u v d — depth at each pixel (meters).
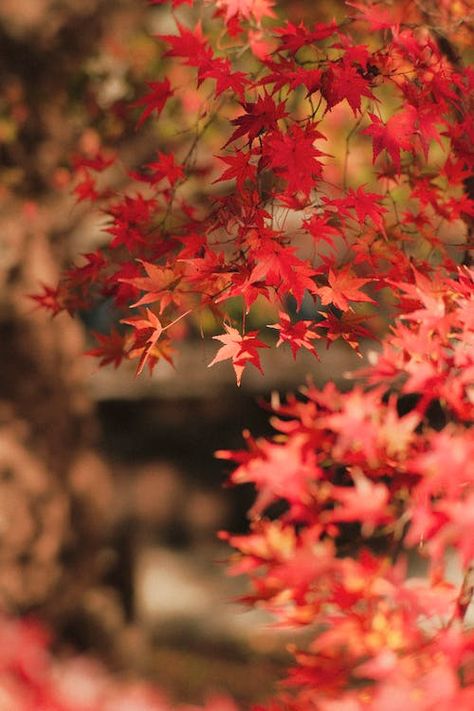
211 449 12.07
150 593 10.59
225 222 3.31
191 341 12.04
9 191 7.03
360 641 2.70
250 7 3.88
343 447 2.79
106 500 7.47
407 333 2.92
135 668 7.85
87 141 7.01
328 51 4.47
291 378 11.31
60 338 7.20
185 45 3.29
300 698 2.80
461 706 2.29
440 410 7.56
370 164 7.36
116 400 11.81
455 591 2.71
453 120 3.75
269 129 3.06
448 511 2.44
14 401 6.93
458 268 3.13
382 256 3.52
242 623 9.93
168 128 6.95
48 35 6.81
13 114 7.00
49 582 7.04
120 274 3.76
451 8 4.01
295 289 2.96
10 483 6.87
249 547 2.99
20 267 7.01
